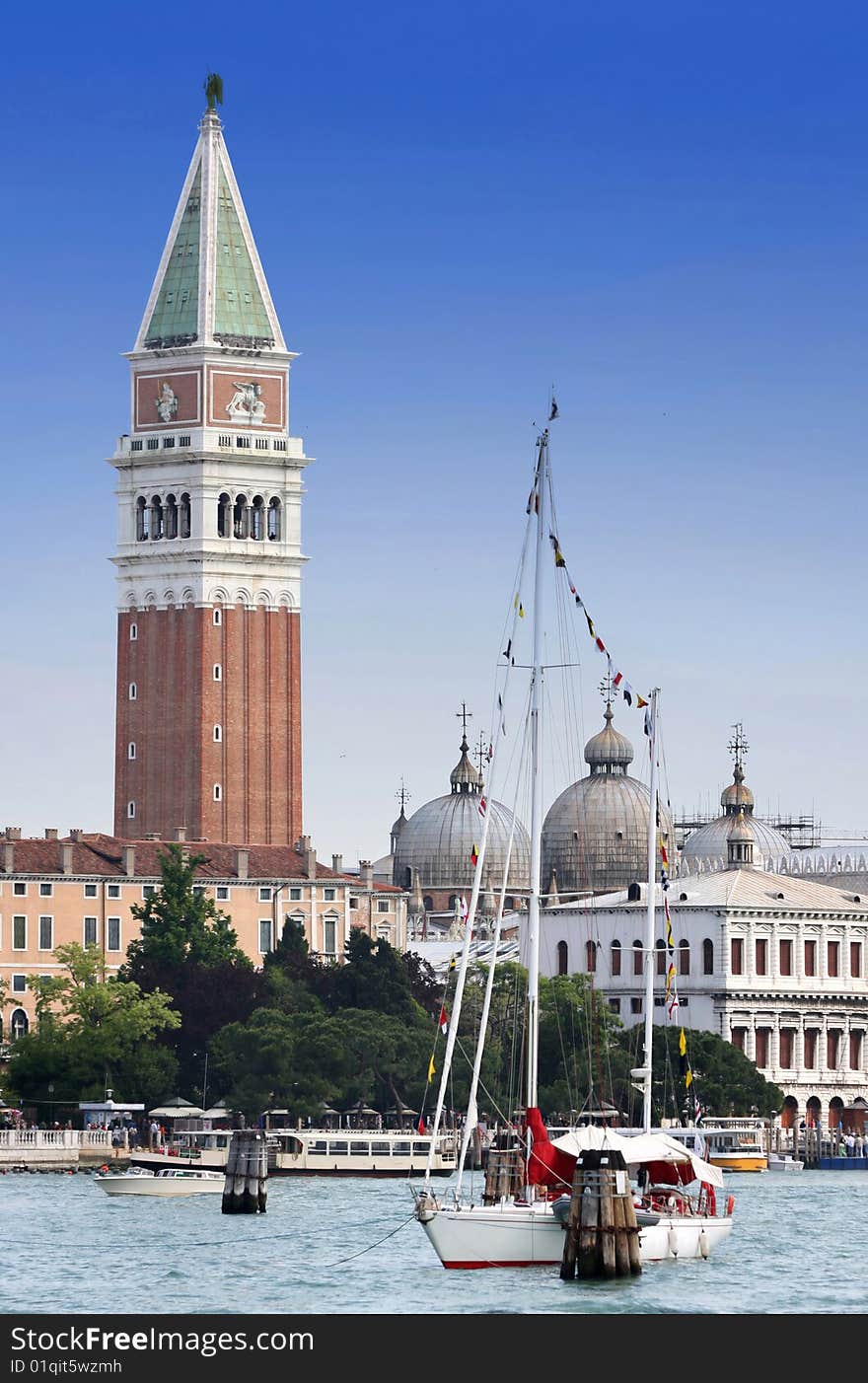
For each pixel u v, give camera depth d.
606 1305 181.12
